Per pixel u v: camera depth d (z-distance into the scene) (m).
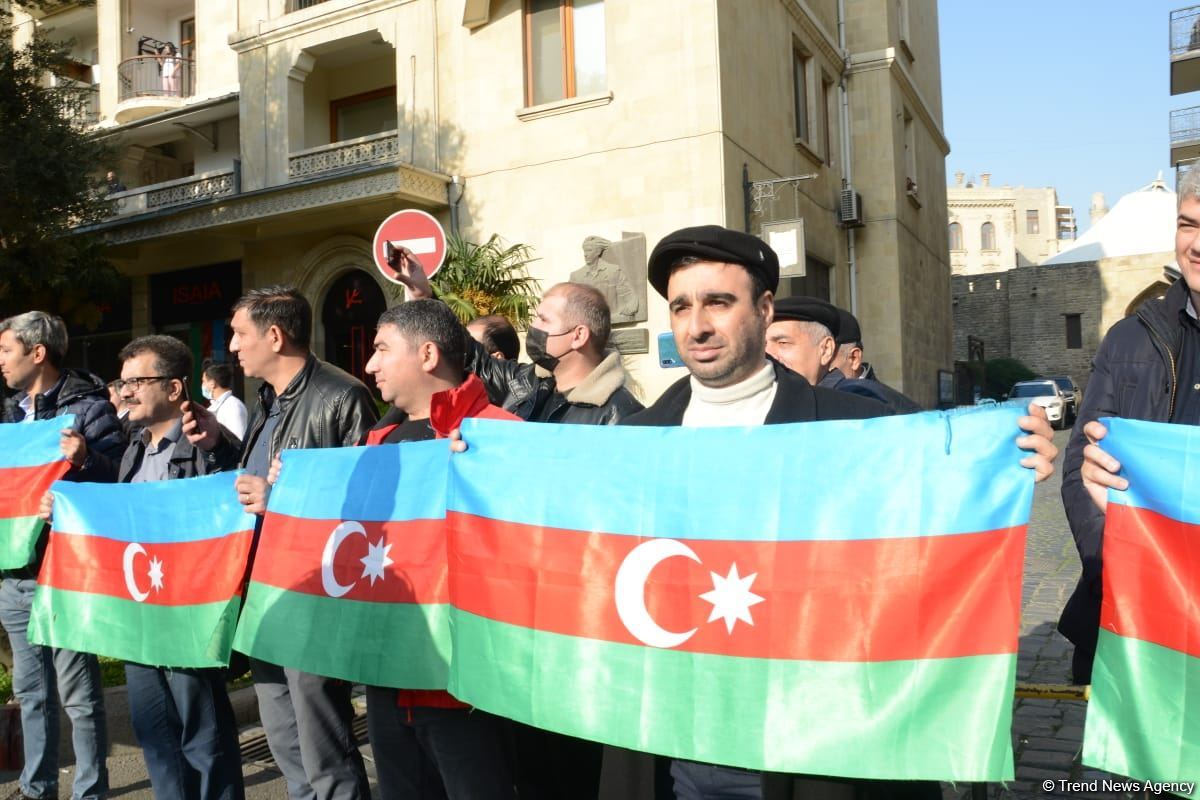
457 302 12.51
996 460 2.13
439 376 3.31
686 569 2.39
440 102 15.06
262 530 3.49
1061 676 5.64
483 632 2.70
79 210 14.24
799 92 17.64
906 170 21.34
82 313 16.78
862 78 19.84
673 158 13.26
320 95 17.53
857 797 2.19
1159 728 2.06
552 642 2.56
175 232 16.45
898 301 19.45
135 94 21.17
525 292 13.76
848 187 19.38
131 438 4.75
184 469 4.14
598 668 2.48
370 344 16.16
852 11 20.05
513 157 14.38
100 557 4.05
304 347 3.87
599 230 13.70
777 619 2.26
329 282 16.47
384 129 17.22
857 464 2.25
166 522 3.86
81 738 4.15
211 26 19.89
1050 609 7.33
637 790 2.44
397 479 3.18
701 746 2.30
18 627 4.38
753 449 2.37
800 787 2.21
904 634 2.14
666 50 13.34
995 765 2.02
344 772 3.35
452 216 14.80
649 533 2.46
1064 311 44.34
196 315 18.52
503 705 2.62
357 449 3.33
